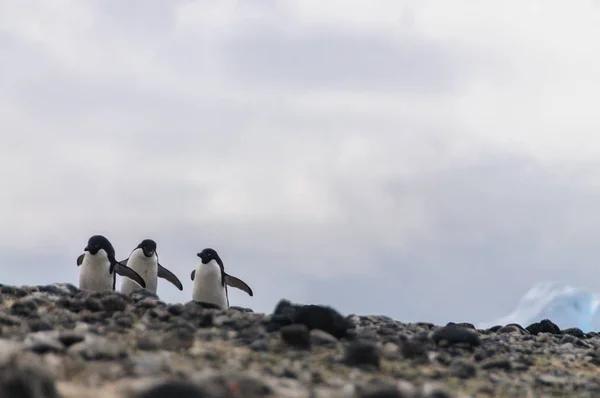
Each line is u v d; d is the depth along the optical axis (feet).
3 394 27.99
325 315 50.34
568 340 65.87
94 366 35.29
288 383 36.40
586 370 53.42
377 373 42.37
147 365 36.06
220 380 34.24
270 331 50.24
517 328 73.61
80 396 30.50
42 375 29.58
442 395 36.35
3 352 35.73
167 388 30.32
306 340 46.37
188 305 58.23
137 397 30.45
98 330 46.34
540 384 46.42
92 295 58.85
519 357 53.16
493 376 46.24
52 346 38.24
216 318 53.31
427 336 55.26
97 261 88.53
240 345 45.85
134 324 50.16
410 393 36.83
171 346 42.55
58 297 58.70
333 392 35.45
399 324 65.98
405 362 46.62
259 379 35.24
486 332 72.79
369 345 43.60
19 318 48.96
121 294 59.26
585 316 348.38
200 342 45.80
